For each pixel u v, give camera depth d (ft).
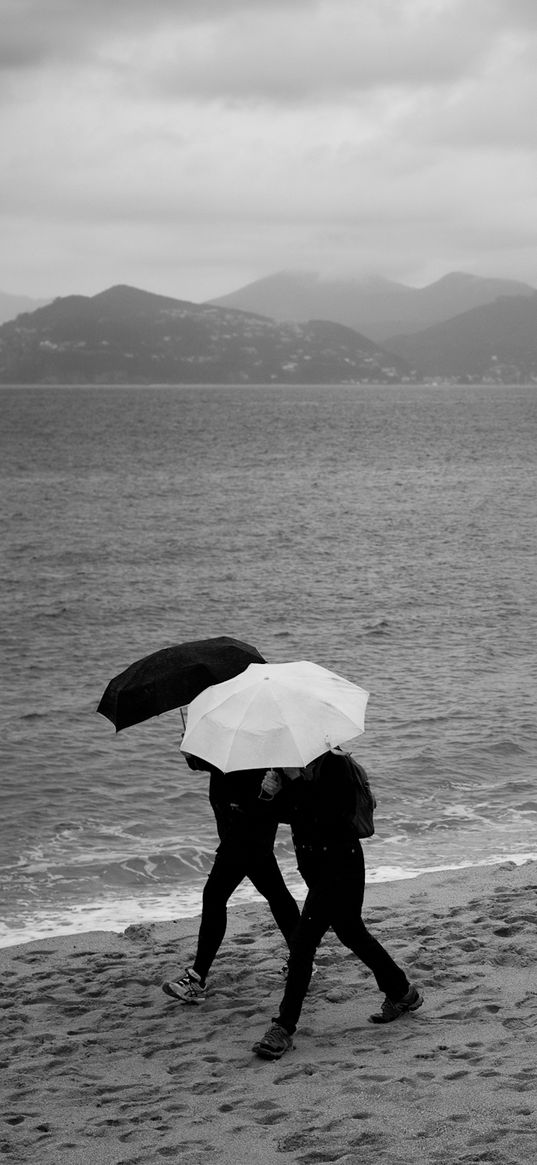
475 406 620.90
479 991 19.16
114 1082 16.34
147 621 74.69
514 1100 14.33
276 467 219.41
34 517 140.05
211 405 622.95
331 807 16.85
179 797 39.88
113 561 102.73
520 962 20.61
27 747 45.93
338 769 16.89
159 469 214.69
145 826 36.88
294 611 77.46
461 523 132.26
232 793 18.26
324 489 176.35
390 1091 15.03
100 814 38.04
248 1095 15.43
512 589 86.12
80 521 135.54
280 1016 17.03
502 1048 16.43
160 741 46.85
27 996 20.62
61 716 50.98
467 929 23.17
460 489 176.45
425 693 54.24
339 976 20.65
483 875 29.50
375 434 336.08
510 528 127.34
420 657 62.69
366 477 198.18
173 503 156.25
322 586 87.97
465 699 52.85
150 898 30.71
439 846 34.60
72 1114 15.19
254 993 19.98
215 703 17.13
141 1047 17.72
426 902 26.58
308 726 16.42
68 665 62.23
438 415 483.10
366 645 66.18
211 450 267.39
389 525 130.52
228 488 178.09
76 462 230.48
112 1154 13.73
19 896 30.76
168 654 18.92
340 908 17.11
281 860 33.73
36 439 307.99
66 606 80.07
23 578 93.20
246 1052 17.22
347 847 17.10
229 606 79.77
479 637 68.08
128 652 65.51
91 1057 17.43
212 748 16.51
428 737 46.68
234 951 22.82
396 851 34.14
